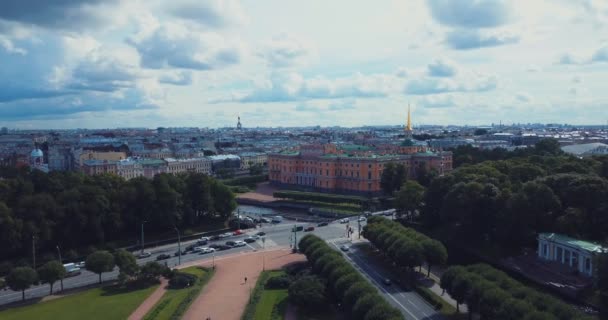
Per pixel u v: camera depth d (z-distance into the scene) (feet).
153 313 576.61
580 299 582.76
